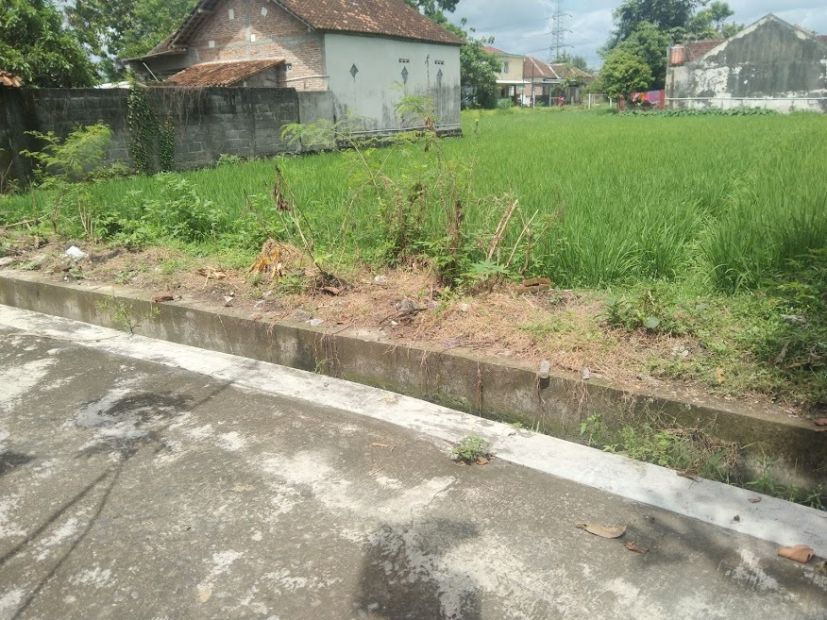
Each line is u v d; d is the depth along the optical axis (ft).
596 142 55.16
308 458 11.07
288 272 18.01
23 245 24.57
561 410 11.95
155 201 26.58
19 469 11.04
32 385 14.42
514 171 33.42
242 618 7.73
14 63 47.44
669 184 27.40
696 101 134.00
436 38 83.92
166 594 8.13
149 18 116.16
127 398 13.62
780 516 9.20
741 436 10.29
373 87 75.36
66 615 7.86
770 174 28.40
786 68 123.75
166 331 17.48
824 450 9.68
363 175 19.02
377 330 14.69
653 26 188.55
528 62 250.98
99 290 18.90
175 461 11.12
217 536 9.15
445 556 8.62
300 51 70.44
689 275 17.38
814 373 10.93
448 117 88.63
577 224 19.34
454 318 14.70
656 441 10.81
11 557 8.89
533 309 14.89
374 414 12.58
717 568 8.25
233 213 25.80
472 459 10.85
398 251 18.54
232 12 74.90
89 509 9.87
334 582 8.23
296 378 14.42
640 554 8.54
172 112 52.54
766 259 16.47
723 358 11.84
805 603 7.66
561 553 8.61
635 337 12.95
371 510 9.61
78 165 33.73
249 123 59.36
